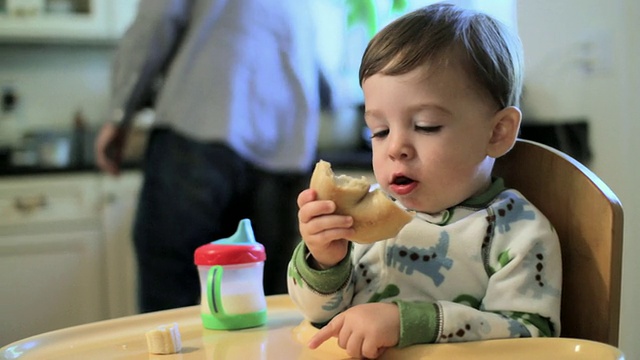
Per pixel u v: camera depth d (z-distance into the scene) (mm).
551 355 635
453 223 758
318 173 705
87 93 3113
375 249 789
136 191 2600
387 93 743
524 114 1663
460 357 639
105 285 2596
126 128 2102
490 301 716
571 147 1605
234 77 1830
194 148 1840
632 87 1523
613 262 723
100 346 781
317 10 2637
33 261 2533
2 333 2516
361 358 664
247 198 1948
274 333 807
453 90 731
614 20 1539
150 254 1889
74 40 2965
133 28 1850
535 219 745
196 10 1843
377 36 783
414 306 673
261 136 1905
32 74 3072
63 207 2557
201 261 852
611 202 726
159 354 734
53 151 2760
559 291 721
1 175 2500
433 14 785
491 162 796
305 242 729
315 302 754
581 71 1598
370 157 2430
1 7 2791
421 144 739
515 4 1682
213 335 810
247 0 1853
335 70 2688
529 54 1656
